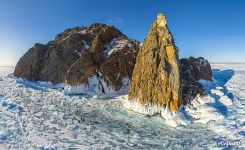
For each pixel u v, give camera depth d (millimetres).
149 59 28547
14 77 47844
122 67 37719
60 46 46281
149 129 24156
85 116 27453
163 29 29047
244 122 25109
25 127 23750
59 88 40594
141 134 23031
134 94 29781
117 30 44688
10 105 29750
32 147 19516
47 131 23125
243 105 30609
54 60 44469
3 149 18969
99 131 23594
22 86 40969
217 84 40844
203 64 40969
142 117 27141
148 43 29594
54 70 43625
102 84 36719
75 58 42625
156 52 28469
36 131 22953
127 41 41219
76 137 22109
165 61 27859
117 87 36531
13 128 23219
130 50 39406
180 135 22797
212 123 25141
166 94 27094
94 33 47375
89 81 36938
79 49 44031
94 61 38594
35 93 36688
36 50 48000
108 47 41031
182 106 27859
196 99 29250
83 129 23984
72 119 26531
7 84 42188
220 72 59188
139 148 20312
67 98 34281
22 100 32781
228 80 47500
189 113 26984
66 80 37969
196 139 21906
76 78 37188
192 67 39281
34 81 45250
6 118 25812
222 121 25438
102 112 28734
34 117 26703
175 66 27359
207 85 38062
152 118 26812
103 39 41562
